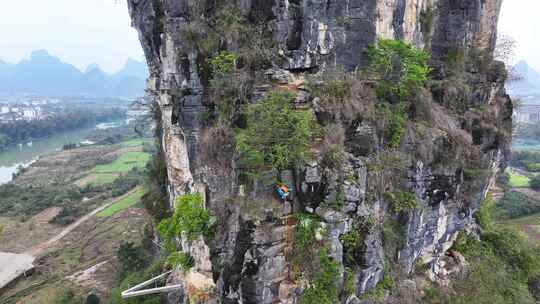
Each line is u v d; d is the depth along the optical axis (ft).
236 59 55.36
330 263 46.26
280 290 46.01
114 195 220.64
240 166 47.67
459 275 69.87
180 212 56.75
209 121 57.26
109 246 144.46
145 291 60.34
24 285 119.65
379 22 60.34
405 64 58.90
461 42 70.38
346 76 56.85
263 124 47.60
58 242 155.94
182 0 57.77
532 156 274.16
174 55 59.72
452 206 69.00
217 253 52.60
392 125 57.98
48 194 222.48
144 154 346.13
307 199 47.29
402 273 60.03
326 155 48.37
